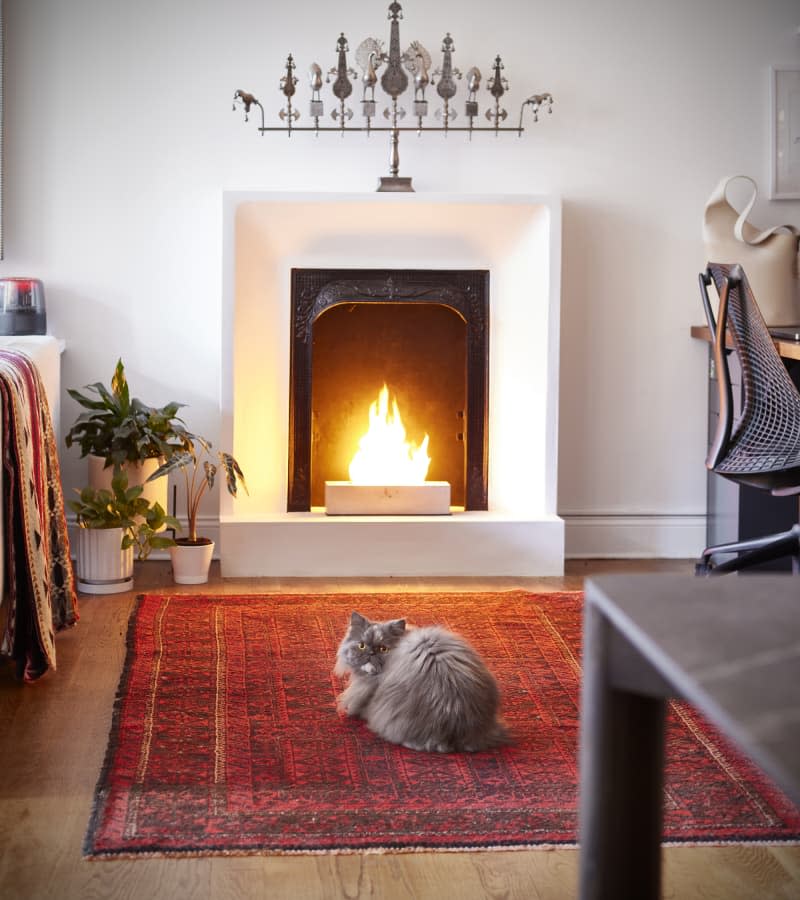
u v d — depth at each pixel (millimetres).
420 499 4168
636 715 837
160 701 2699
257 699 2725
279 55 4168
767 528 3992
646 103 4281
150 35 4121
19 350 3234
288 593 3744
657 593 835
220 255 4207
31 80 4094
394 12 4035
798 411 3002
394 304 4312
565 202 4293
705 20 4270
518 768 2322
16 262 4152
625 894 846
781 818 2102
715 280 3127
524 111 4250
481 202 4066
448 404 4363
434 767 2324
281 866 1913
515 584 3982
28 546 2779
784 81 4301
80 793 2213
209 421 4270
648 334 4375
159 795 2176
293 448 4254
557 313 4125
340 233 4164
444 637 2531
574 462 4406
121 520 3723
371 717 2516
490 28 4215
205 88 4152
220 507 4141
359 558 4059
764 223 4348
